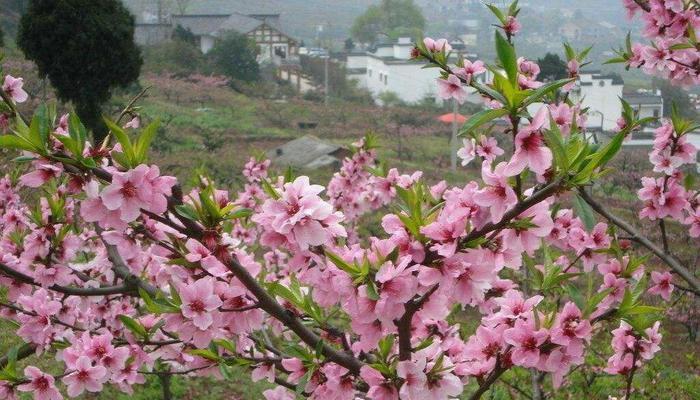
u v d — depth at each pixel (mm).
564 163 2066
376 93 69375
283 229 2264
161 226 2836
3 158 8805
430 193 2641
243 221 6547
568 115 4109
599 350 7973
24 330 3455
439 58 4262
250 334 3219
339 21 169500
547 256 3031
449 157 36750
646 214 4395
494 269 2439
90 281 3588
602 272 3541
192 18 75312
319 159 28547
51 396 3107
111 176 2256
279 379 3221
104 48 17594
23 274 3312
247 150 32594
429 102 61500
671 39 4793
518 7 4367
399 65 67125
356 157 7195
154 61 55281
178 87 47812
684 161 4316
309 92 60406
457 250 2279
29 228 3943
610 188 25391
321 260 2463
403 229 2377
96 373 3096
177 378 8523
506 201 2188
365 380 2510
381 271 2242
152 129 2213
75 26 17328
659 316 2912
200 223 2414
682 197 4340
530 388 6723
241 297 2672
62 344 3463
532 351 2465
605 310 2924
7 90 3631
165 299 2613
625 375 3578
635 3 4945
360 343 2738
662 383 7762
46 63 17516
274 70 66562
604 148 2074
